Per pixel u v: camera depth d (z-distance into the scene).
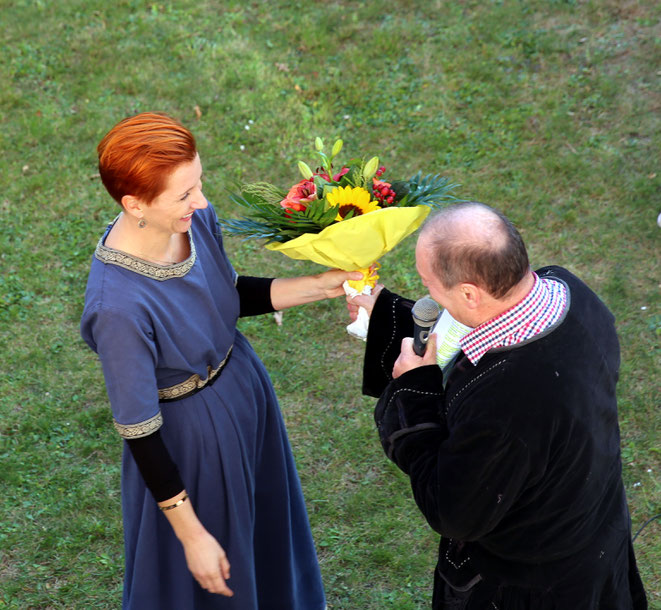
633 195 7.75
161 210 2.92
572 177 7.99
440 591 3.47
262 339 6.48
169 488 3.10
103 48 10.27
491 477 2.67
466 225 2.65
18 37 10.46
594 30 9.99
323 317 6.67
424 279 2.77
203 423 3.34
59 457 5.49
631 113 8.75
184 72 9.83
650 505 5.03
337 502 5.18
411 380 3.05
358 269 3.53
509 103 9.06
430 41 10.12
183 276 3.14
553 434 2.66
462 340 2.80
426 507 2.85
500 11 10.49
